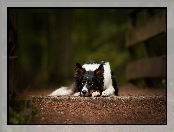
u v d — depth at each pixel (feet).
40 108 22.98
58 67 68.59
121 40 71.00
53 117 21.74
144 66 43.09
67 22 68.08
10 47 23.50
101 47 71.56
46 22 70.28
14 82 22.38
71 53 71.31
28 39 71.61
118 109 23.90
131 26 49.21
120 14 71.10
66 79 68.03
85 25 72.90
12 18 24.41
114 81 33.04
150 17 41.37
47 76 69.62
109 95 30.22
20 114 20.40
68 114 22.40
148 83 44.34
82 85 29.76
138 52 56.54
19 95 24.34
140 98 25.23
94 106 24.26
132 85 48.47
